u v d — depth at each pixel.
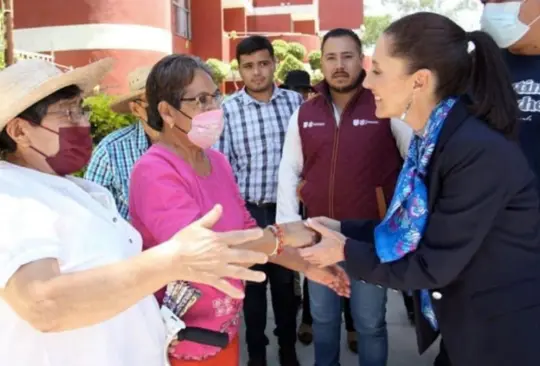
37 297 1.36
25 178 1.58
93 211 1.71
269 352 4.04
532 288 1.79
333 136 3.03
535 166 2.61
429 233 1.80
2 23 7.38
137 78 3.06
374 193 3.00
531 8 2.41
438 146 1.79
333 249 2.00
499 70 1.78
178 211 1.95
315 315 3.21
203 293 2.01
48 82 1.55
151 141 3.26
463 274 1.82
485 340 1.82
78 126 1.70
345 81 2.97
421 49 1.78
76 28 11.81
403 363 3.77
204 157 2.26
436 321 2.01
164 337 1.96
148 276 1.40
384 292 3.02
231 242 1.47
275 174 3.73
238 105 3.79
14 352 1.56
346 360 3.87
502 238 1.76
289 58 15.77
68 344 1.60
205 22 16.80
